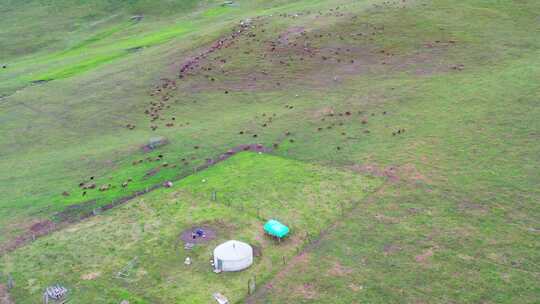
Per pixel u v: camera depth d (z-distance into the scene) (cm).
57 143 7050
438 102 6384
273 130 6369
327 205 4541
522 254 3603
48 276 3847
